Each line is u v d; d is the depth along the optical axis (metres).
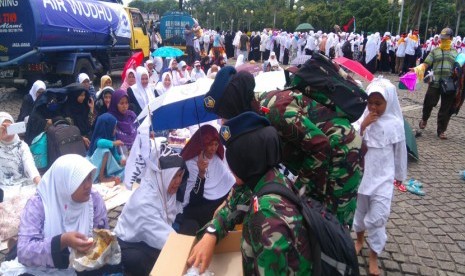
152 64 10.23
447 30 7.81
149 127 3.87
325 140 2.28
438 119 8.37
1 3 10.15
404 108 11.48
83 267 2.38
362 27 50.91
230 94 2.43
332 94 2.47
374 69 21.20
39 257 2.47
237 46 26.23
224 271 2.05
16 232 3.35
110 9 13.79
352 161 2.48
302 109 2.42
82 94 6.13
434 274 3.67
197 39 22.92
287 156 2.42
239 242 2.17
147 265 3.02
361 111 2.52
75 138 5.22
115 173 5.33
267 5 67.81
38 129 5.38
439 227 4.58
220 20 77.56
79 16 11.86
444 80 7.93
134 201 3.08
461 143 8.12
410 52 20.25
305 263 1.61
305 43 23.73
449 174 6.35
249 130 1.69
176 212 3.35
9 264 2.62
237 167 1.72
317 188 2.42
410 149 6.75
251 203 1.65
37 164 5.07
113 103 5.54
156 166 3.06
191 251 2.09
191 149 3.67
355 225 3.69
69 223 2.66
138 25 15.89
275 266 1.51
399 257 3.92
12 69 11.12
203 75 11.71
